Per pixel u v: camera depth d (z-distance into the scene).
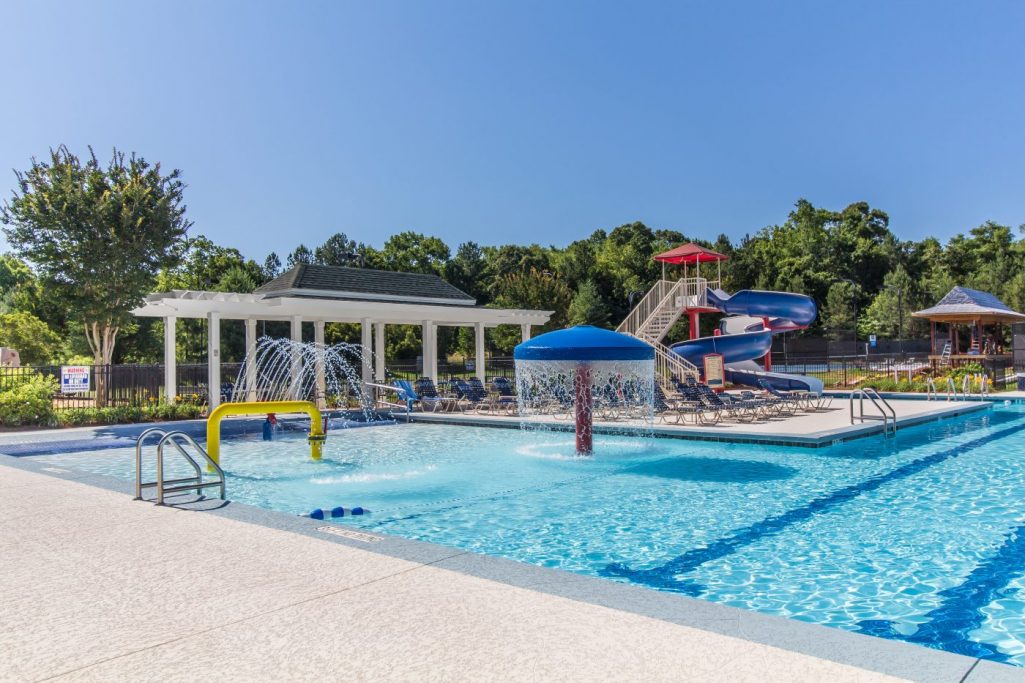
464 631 3.55
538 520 7.68
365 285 27.00
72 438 15.11
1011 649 4.12
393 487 9.63
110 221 18.81
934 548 6.38
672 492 9.13
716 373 22.64
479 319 26.64
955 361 30.47
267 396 23.48
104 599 4.16
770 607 4.93
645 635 3.46
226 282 40.53
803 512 7.91
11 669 3.17
